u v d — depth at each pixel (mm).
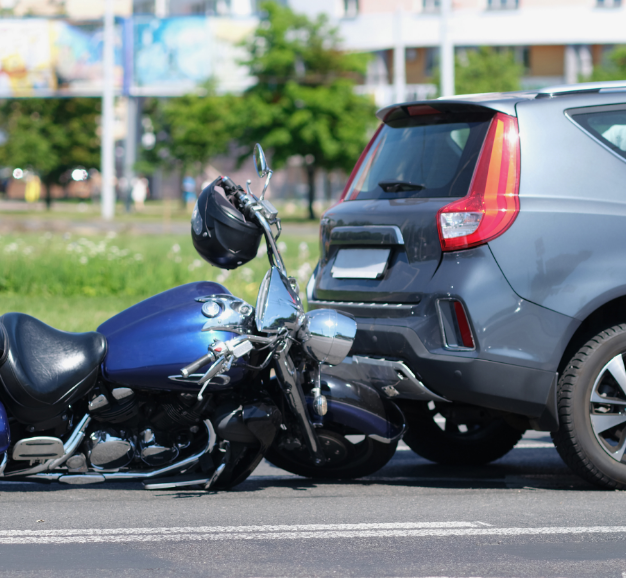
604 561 7691
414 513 9195
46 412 9016
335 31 91688
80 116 106312
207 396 9477
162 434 9516
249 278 25125
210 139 100375
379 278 10281
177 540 8258
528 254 9703
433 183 10250
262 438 9586
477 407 11094
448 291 9672
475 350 9586
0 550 7945
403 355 9930
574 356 9914
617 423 10008
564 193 9945
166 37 97625
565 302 9734
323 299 10930
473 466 11859
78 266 27016
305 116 87312
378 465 10688
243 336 9172
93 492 10008
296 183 129250
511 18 118375
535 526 8703
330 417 10109
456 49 119188
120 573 7395
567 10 117938
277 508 9398
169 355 9234
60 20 95500
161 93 98750
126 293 26172
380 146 11227
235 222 9297
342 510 9320
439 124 10664
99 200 138125
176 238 45406
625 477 10008
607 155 10195
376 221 10375
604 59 118188
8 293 25750
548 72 119562
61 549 7988
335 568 7516
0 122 104750
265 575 7352
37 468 9148
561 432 9945
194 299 9547
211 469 9773
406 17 119250
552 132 10125
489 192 9797
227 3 134625
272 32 89562
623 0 118188
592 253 9812
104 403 9234
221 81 99125
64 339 9211
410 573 7391
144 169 108625
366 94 91750
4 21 95750
